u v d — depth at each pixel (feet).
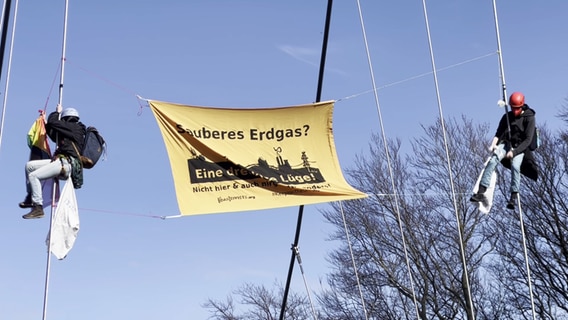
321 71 48.21
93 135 43.14
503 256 91.45
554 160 88.43
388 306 97.81
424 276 92.63
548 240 86.74
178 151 47.32
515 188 41.42
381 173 98.12
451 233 93.50
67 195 41.70
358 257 97.86
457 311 92.17
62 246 41.19
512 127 42.34
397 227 96.22
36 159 42.11
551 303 90.33
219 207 46.68
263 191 47.29
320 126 48.34
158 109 47.50
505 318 92.27
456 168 95.14
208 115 48.01
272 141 48.08
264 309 113.80
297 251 53.21
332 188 47.47
